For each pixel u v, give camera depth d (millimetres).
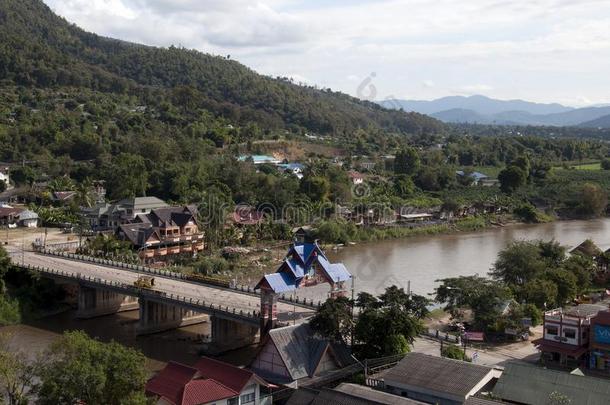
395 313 94938
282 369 90375
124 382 67312
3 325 132500
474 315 119000
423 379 79938
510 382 79125
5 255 144875
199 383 74250
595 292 146000
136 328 128875
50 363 75688
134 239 184625
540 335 115562
